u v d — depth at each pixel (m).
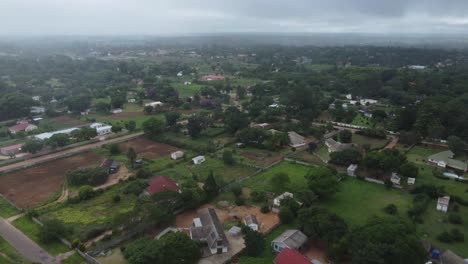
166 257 47.94
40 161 93.62
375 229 48.22
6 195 74.44
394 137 115.75
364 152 99.75
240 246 55.47
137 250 49.56
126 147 106.69
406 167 79.62
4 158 96.50
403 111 120.62
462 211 66.94
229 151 92.50
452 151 98.69
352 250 47.53
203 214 62.44
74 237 57.62
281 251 49.69
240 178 82.56
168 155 99.25
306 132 117.25
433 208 68.12
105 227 60.31
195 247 51.16
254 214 65.81
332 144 102.19
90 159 96.31
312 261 49.81
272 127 124.19
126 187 75.44
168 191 65.06
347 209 67.56
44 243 56.69
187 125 114.69
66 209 67.94
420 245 46.41
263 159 95.69
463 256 52.88
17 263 50.88
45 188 78.06
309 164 91.00
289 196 67.44
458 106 120.12
